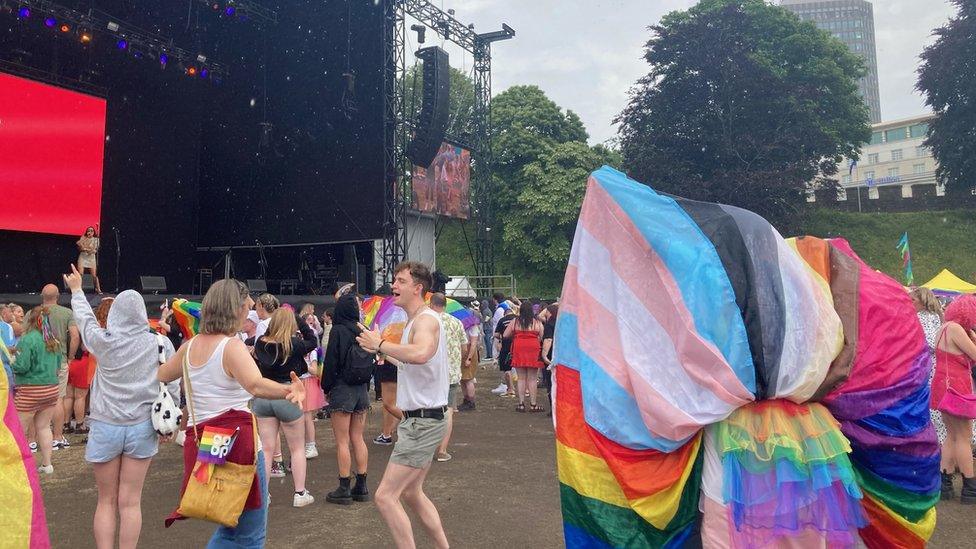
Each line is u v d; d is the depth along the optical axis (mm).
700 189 30359
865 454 2877
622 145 34594
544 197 34719
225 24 22750
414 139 20375
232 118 22797
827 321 2754
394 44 20688
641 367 2799
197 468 2988
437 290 8156
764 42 36625
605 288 3062
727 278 2762
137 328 3961
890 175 92750
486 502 5645
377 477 6531
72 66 19375
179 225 22406
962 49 35250
